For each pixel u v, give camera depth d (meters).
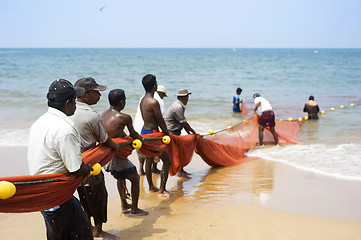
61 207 3.10
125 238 4.25
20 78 30.31
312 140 9.73
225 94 20.41
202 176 6.92
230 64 55.69
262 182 6.37
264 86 25.03
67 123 2.97
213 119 13.34
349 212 4.93
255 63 58.72
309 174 6.73
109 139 4.01
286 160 7.79
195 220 4.76
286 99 18.81
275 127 10.28
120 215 4.98
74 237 3.23
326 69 42.88
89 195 3.99
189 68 45.47
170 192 6.00
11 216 4.95
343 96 19.50
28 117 13.14
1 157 8.23
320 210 5.02
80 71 39.94
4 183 2.66
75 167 2.96
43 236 4.31
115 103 4.62
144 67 47.66
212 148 7.27
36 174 2.99
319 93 21.03
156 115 5.44
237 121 12.98
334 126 11.50
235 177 6.75
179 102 6.57
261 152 8.62
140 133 5.76
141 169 6.92
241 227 4.51
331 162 7.46
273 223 4.62
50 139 2.92
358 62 59.84
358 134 10.30
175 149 6.02
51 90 2.99
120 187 4.98
